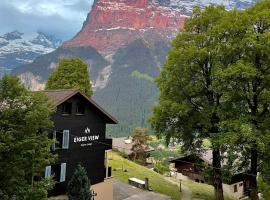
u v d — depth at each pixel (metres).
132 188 45.62
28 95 22.67
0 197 21.11
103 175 40.00
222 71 35.19
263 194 32.81
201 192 50.31
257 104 37.09
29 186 21.77
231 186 59.91
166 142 40.97
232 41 36.69
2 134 20.98
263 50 34.59
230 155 35.06
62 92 35.47
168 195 45.16
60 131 34.25
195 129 39.91
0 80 22.34
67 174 35.12
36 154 22.19
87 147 37.72
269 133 33.47
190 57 38.31
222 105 36.88
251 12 38.50
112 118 39.94
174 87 40.19
